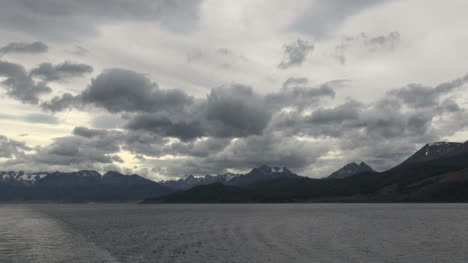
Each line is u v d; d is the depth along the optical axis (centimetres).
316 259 5628
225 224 12194
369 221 13000
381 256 5866
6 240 8244
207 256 5888
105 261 5594
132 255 6047
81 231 10325
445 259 5634
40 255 6178
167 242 7606
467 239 7812
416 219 13850
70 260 5728
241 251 6359
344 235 8650
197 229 10519
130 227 11594
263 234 9006
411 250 6400
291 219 14400
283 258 5694
